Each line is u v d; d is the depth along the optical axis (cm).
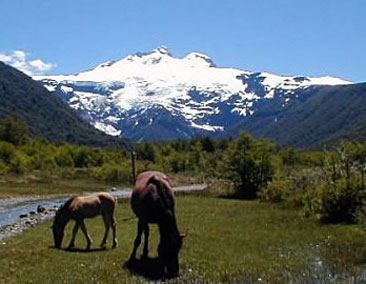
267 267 2197
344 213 3616
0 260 2291
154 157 14050
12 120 15862
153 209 2081
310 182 4806
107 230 2641
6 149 11469
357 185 3622
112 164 11162
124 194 7406
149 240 2811
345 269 2169
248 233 3133
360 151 4022
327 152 4366
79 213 2575
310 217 3844
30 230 3369
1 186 8325
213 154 11544
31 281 1931
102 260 2291
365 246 2675
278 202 5184
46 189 8119
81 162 13300
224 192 6750
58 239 2611
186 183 10456
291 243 2788
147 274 2058
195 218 3909
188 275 2041
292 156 8856
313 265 2244
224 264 2241
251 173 6375
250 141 6500
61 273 2055
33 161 11744
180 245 2052
